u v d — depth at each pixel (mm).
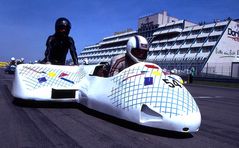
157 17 69312
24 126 4027
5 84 11055
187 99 3955
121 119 4309
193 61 52750
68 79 5605
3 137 3457
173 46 60625
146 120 3832
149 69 4285
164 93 3887
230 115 6492
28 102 5652
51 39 6398
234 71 39469
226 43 53312
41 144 3236
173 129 3648
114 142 3451
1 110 5109
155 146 3389
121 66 4996
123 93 4188
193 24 63531
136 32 75250
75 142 3373
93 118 4738
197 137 3988
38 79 5426
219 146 3611
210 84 28078
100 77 4945
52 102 5766
